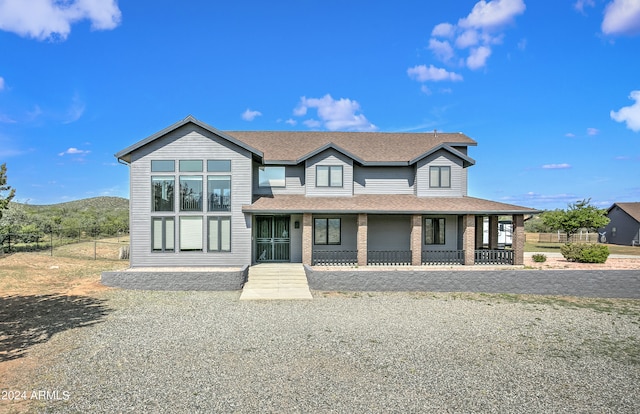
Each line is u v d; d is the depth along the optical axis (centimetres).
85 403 663
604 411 669
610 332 1152
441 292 1711
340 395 709
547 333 1132
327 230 2200
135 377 774
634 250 3606
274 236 2173
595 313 1392
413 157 2345
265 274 1802
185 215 1956
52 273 1930
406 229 2262
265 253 2167
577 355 947
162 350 934
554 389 753
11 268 2014
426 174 2255
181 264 1947
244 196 1970
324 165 2194
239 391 719
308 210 1908
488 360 903
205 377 780
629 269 1769
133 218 1945
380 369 837
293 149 2406
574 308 1467
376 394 715
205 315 1267
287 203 2031
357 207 1972
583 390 750
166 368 823
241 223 1962
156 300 1470
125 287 1650
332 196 2188
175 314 1272
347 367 845
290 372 812
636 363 898
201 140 1970
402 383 766
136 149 1944
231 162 1972
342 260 2130
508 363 887
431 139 2622
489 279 1730
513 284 1727
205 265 1952
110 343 977
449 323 1222
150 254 1945
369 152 2411
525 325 1216
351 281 1703
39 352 907
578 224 3875
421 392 728
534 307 1470
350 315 1299
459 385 762
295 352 934
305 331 1108
